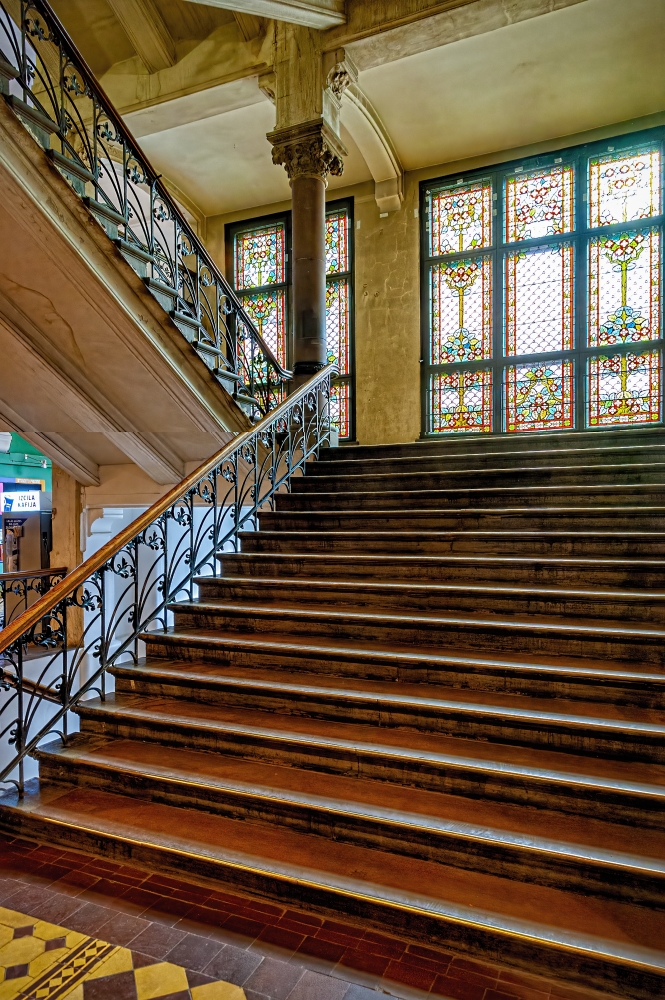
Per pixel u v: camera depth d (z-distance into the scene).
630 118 7.76
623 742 2.63
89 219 3.86
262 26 6.68
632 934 1.96
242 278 9.98
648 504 4.43
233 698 3.39
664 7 6.12
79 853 2.64
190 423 5.15
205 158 8.80
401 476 5.40
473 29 6.04
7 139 3.44
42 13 3.69
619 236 7.84
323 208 6.77
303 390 5.97
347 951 2.04
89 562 3.50
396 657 3.29
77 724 5.81
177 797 2.82
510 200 8.39
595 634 3.19
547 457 5.31
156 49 7.03
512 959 1.97
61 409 5.01
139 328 4.32
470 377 8.52
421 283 8.78
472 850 2.29
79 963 1.95
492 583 3.97
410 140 8.28
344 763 2.81
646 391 7.65
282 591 4.22
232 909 2.25
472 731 2.88
